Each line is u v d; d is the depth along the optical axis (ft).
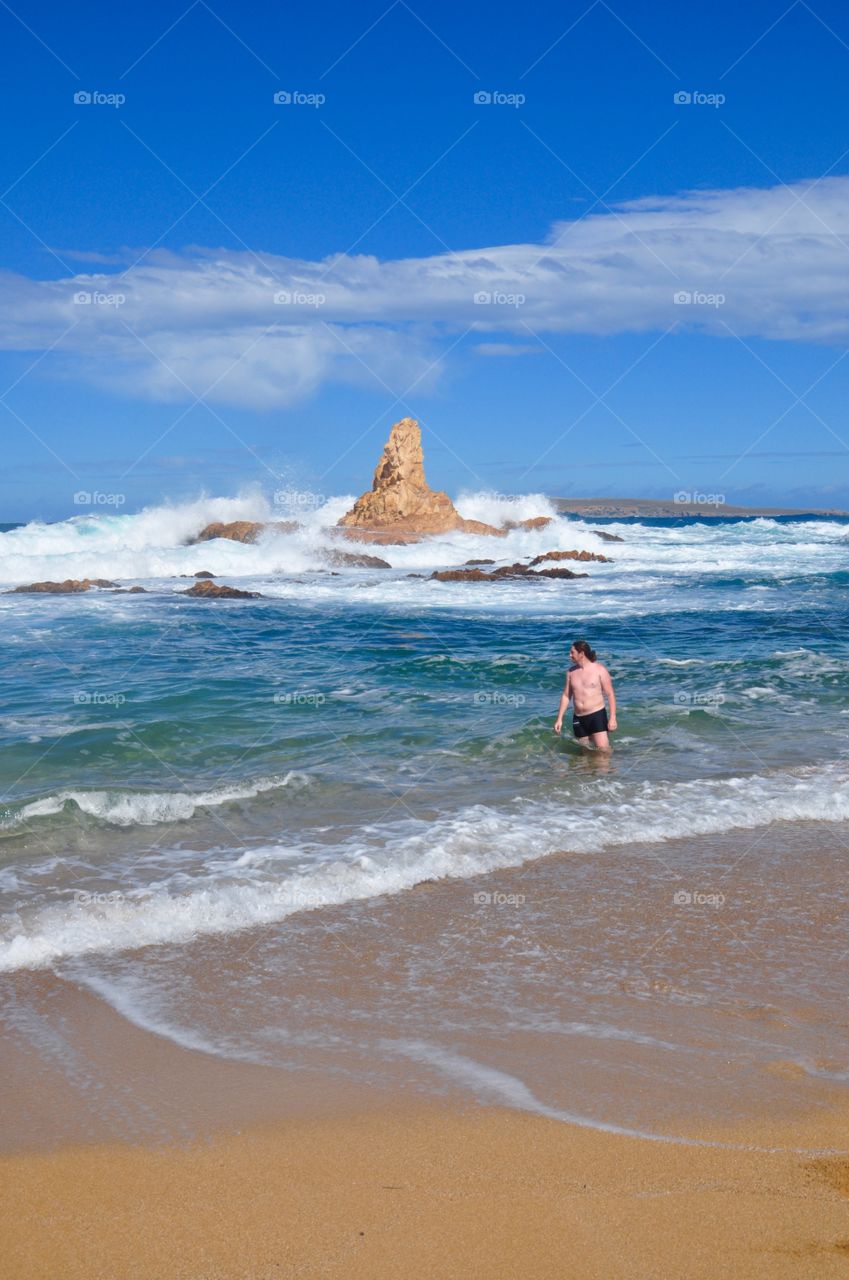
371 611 80.28
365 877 22.03
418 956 18.16
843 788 29.76
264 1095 13.33
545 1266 9.70
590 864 23.27
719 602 88.12
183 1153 11.91
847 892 21.59
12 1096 13.28
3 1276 9.62
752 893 21.48
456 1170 11.48
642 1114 12.75
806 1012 15.96
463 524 169.89
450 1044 14.83
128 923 19.38
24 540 132.67
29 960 17.74
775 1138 12.15
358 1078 13.80
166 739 34.91
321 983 17.03
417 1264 9.78
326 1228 10.41
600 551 161.48
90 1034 15.14
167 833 25.09
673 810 27.53
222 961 17.89
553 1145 12.01
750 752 34.35
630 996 16.53
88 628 66.13
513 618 75.66
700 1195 10.87
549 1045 14.79
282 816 26.63
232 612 77.77
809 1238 10.05
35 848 23.79
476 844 24.45
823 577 113.50
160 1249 10.09
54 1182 11.30
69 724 36.73
